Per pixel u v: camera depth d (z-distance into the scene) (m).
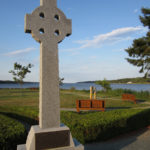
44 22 3.57
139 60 19.88
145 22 19.70
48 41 3.59
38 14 3.53
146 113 7.46
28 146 3.26
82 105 10.52
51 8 3.66
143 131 6.55
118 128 5.89
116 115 6.46
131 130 6.52
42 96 3.45
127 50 20.31
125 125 6.12
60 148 3.32
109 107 13.21
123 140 5.42
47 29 3.59
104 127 5.40
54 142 3.32
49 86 3.52
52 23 3.65
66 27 3.79
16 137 3.82
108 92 26.66
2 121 5.11
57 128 3.43
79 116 6.40
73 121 5.50
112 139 5.52
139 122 6.91
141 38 19.39
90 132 5.11
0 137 3.62
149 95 21.58
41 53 3.55
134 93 23.23
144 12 19.94
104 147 4.78
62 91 36.41
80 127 5.07
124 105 14.33
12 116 9.73
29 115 8.38
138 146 4.89
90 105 10.54
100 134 5.28
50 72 3.55
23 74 18.41
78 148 3.40
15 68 18.16
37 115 7.30
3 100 17.58
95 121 5.45
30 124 8.09
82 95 24.70
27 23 3.41
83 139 4.97
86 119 5.74
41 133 3.23
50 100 3.51
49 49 3.59
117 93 24.58
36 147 3.18
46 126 3.45
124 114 6.71
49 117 3.48
